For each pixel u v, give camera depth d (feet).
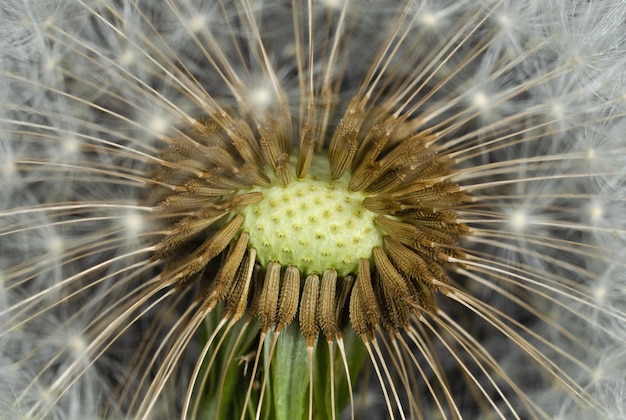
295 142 0.30
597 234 0.30
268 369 0.29
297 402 0.30
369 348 0.29
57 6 0.30
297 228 0.29
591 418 0.30
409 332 0.29
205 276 0.29
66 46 0.30
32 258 0.30
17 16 0.30
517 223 0.30
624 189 0.30
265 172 0.29
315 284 0.29
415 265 0.29
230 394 0.30
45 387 0.30
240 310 0.29
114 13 0.30
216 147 0.29
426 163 0.29
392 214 0.29
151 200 0.29
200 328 0.30
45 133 0.30
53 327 0.30
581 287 0.30
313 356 0.30
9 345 0.30
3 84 0.30
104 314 0.30
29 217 0.30
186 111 0.30
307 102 0.30
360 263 0.29
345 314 0.29
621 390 0.30
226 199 0.29
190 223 0.29
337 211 0.29
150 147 0.30
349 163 0.29
